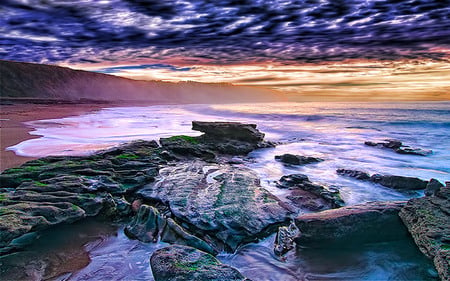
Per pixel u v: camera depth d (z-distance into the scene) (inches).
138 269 239.1
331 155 687.7
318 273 241.6
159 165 506.3
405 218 275.3
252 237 285.3
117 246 273.6
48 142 733.9
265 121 1539.1
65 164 448.1
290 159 598.5
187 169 491.5
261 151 735.1
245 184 403.9
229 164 584.4
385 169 557.3
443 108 2096.5
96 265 243.1
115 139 809.5
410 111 1886.1
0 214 268.7
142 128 1116.5
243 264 254.5
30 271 230.4
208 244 269.4
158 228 290.8
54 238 273.9
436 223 244.8
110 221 320.2
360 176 479.5
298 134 1061.1
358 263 253.3
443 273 202.2
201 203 336.8
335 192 393.4
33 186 349.1
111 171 437.4
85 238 285.1
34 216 273.1
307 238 270.5
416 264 247.4
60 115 1562.5
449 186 303.0
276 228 307.1
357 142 869.2
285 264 253.6
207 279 201.0
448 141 871.1
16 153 592.7
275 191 418.0
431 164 595.2
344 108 2450.8
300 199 380.5
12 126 1023.6
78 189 353.7
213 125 782.5
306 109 2357.3
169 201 347.6
